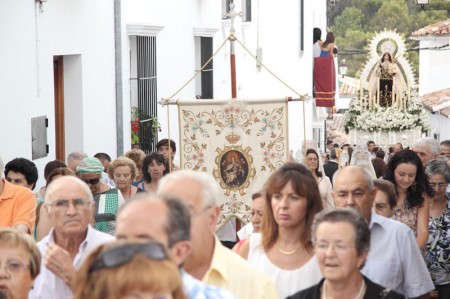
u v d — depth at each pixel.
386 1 83.81
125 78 20.66
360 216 6.33
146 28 21.48
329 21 84.38
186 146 14.01
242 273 6.07
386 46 41.69
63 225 7.33
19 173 11.44
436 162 10.55
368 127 40.69
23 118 15.88
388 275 8.02
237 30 30.06
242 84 31.17
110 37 19.86
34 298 7.12
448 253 10.48
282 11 34.81
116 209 10.92
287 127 13.87
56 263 6.62
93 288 3.94
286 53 34.97
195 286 5.06
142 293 3.91
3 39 15.09
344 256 6.23
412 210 10.26
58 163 12.55
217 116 13.95
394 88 41.25
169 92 24.02
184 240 4.86
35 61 16.36
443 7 83.31
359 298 6.42
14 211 10.13
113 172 12.50
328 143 41.16
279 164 13.90
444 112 47.56
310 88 39.03
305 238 7.31
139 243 4.04
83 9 18.41
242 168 13.91
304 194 7.24
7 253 6.31
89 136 18.81
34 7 16.25
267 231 7.41
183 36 24.84
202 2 26.14
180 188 5.80
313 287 6.55
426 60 56.25
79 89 18.45
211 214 5.89
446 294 10.52
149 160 13.28
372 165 13.73
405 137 40.69
